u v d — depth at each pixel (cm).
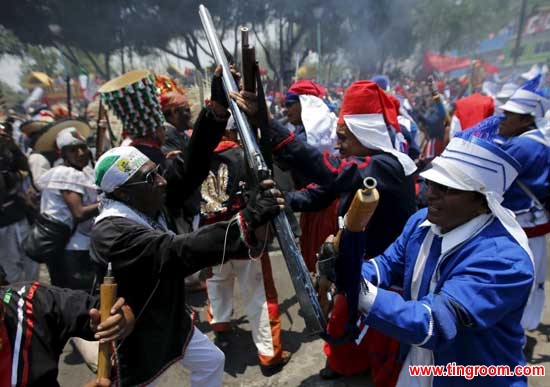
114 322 129
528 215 270
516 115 282
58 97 1226
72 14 1816
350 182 208
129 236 153
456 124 469
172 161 206
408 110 840
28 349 121
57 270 308
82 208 289
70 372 288
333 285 130
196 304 375
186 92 395
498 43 2283
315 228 282
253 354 299
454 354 148
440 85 1466
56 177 288
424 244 157
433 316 125
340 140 238
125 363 172
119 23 1883
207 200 270
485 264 133
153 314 170
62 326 134
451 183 137
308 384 265
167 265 147
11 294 126
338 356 260
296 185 307
